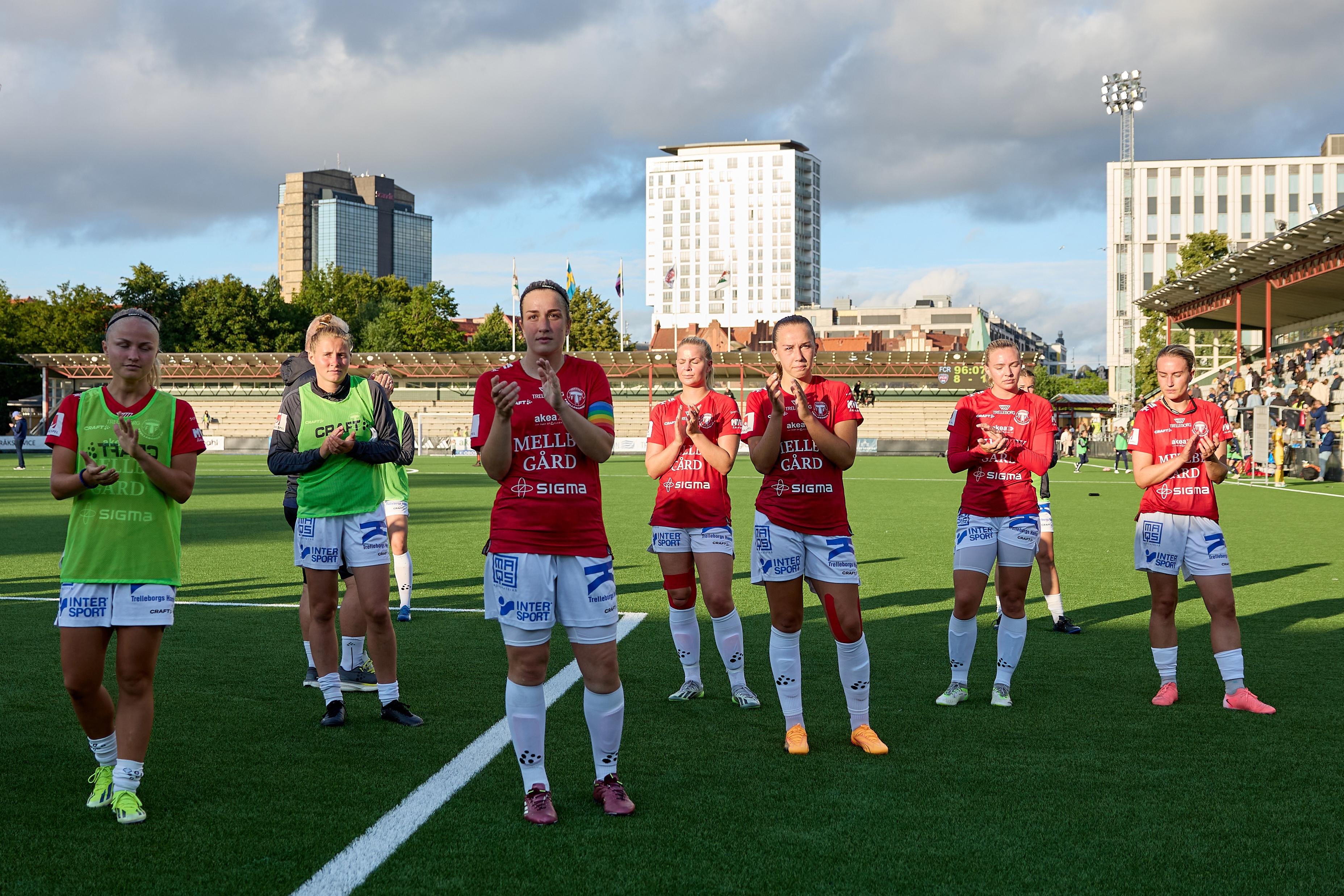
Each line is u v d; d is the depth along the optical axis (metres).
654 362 58.06
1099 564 10.61
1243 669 5.28
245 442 50.94
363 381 4.92
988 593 8.74
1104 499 20.39
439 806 3.61
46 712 4.82
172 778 3.92
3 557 10.98
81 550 3.54
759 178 184.12
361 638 5.45
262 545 12.25
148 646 3.55
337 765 4.09
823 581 4.30
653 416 5.37
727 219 185.38
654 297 188.12
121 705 3.54
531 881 2.97
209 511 17.05
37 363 57.38
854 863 3.11
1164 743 4.37
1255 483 24.78
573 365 3.64
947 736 4.49
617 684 3.62
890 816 3.50
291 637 6.72
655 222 188.12
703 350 5.26
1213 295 35.12
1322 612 7.67
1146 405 5.30
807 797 3.70
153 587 3.57
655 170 187.62
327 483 4.72
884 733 4.55
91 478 3.43
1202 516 5.04
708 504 5.19
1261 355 42.62
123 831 3.37
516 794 3.75
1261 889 2.94
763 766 4.08
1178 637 6.82
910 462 39.75
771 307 183.88
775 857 3.15
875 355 58.38
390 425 4.91
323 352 4.77
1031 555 5.06
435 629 7.07
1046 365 193.38
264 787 3.81
